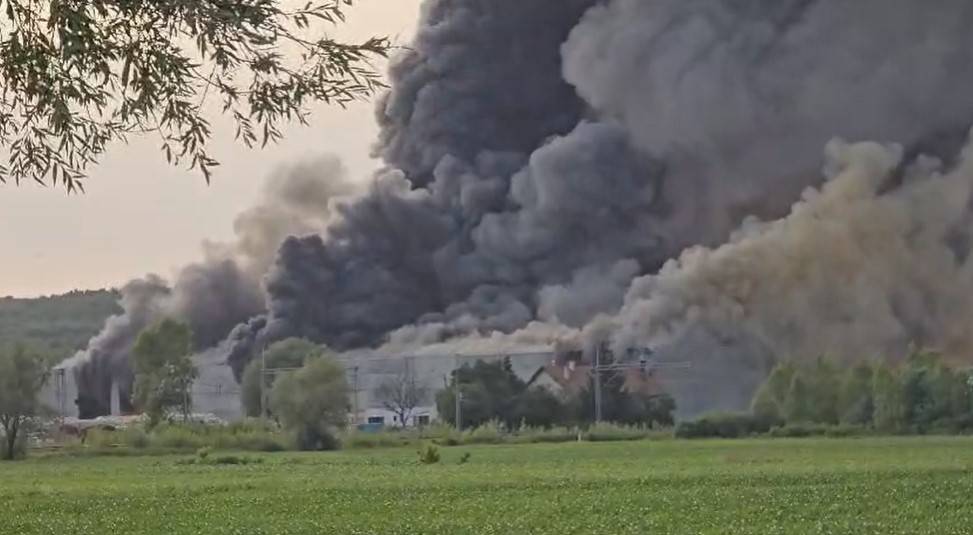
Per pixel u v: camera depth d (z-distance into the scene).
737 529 73.25
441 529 77.75
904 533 69.06
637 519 81.75
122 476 158.38
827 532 70.38
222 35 31.38
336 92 32.62
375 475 146.38
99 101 32.19
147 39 31.72
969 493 96.88
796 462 151.12
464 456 185.12
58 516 95.50
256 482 135.38
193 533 79.50
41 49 31.62
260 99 32.38
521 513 88.56
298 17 32.16
